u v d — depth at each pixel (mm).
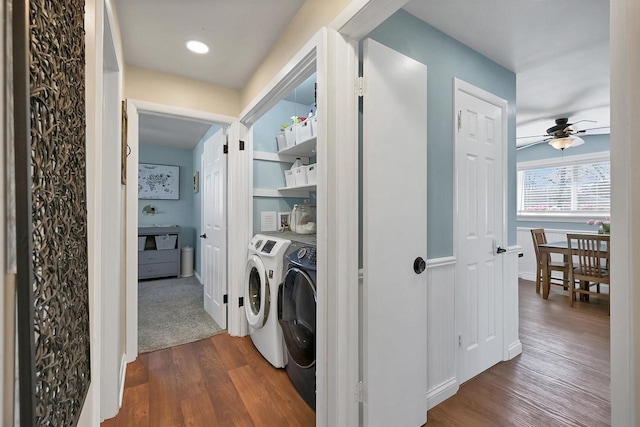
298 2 1611
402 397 1497
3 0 350
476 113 2123
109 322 1673
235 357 2350
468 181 2055
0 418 355
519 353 2451
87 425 837
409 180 1532
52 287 479
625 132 554
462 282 2008
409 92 1540
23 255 370
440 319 1844
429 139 1810
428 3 1651
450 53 1951
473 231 2096
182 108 2459
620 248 562
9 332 369
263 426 1608
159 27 1817
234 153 2717
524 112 3555
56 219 500
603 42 2041
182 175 5453
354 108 1385
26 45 367
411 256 1542
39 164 427
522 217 5336
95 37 945
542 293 4121
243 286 2730
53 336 486
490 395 1887
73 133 608
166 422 1636
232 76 2463
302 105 3211
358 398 1421
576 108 3426
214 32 1876
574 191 4828
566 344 2627
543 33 1938
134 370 2160
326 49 1389
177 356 2369
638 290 541
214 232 3109
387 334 1433
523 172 5438
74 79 616
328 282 1396
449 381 1890
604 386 1986
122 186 2072
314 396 1721
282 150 2867
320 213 1408
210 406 1769
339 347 1368
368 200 1360
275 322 2156
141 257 4801
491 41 2018
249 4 1625
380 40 1586
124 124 2078
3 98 353
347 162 1367
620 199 562
